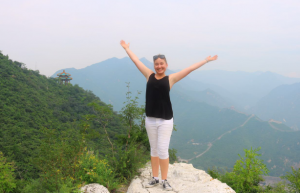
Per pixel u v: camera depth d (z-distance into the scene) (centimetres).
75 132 479
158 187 373
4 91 8069
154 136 351
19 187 621
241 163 599
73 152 426
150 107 334
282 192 553
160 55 317
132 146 515
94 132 503
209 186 354
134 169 461
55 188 384
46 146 414
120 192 412
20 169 2722
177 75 326
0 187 596
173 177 425
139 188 372
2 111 6600
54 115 7906
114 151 519
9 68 10075
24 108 7419
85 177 418
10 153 4006
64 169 419
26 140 5266
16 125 6053
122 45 377
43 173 416
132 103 580
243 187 586
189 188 362
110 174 440
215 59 324
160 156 350
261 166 571
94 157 456
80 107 9400
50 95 9900
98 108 555
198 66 320
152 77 331
